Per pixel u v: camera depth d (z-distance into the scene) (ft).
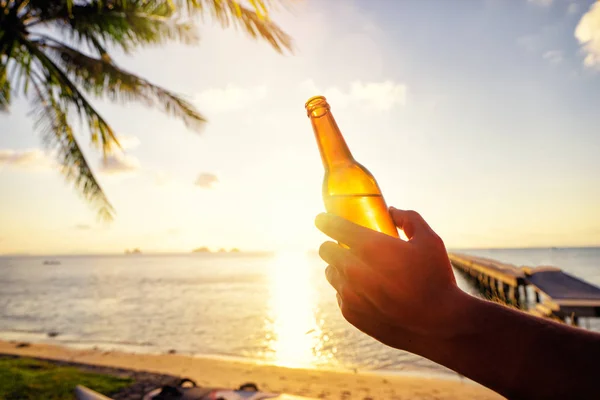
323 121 2.93
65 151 22.82
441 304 1.64
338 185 2.77
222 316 63.93
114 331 52.75
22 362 26.86
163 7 20.44
